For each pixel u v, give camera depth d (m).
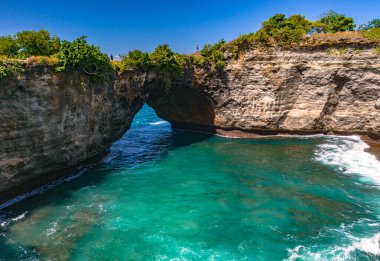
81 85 29.39
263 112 45.78
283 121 46.28
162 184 29.66
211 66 45.97
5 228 21.84
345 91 43.66
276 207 24.72
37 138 26.19
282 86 44.47
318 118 45.19
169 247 19.70
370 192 27.11
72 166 31.73
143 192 27.86
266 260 18.34
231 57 45.38
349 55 41.97
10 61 22.94
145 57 38.88
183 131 55.03
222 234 21.05
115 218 23.30
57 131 27.88
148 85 42.31
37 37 26.81
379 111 41.19
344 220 22.67
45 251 19.38
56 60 26.52
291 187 28.48
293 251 19.12
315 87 44.22
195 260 18.42
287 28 43.12
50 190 28.23
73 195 27.23
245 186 28.92
